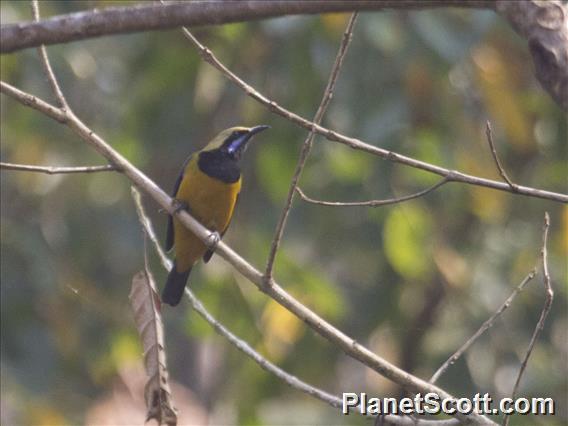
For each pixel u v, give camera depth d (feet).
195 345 58.29
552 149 48.26
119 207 52.37
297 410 50.75
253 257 47.34
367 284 50.75
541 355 47.88
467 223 49.62
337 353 49.90
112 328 50.62
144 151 50.06
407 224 45.01
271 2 16.94
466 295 48.67
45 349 45.37
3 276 45.42
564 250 47.60
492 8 16.84
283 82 44.65
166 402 21.93
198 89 47.19
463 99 46.29
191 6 17.11
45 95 46.68
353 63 41.47
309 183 45.96
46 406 45.52
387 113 41.68
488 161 46.75
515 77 46.57
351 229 46.14
